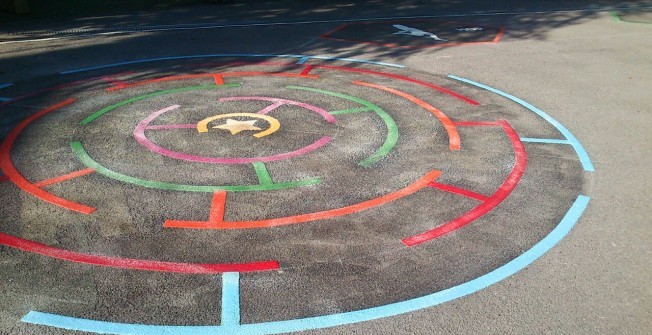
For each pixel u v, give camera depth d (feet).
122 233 16.40
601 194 19.30
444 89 31.22
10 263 14.88
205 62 36.42
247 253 15.60
